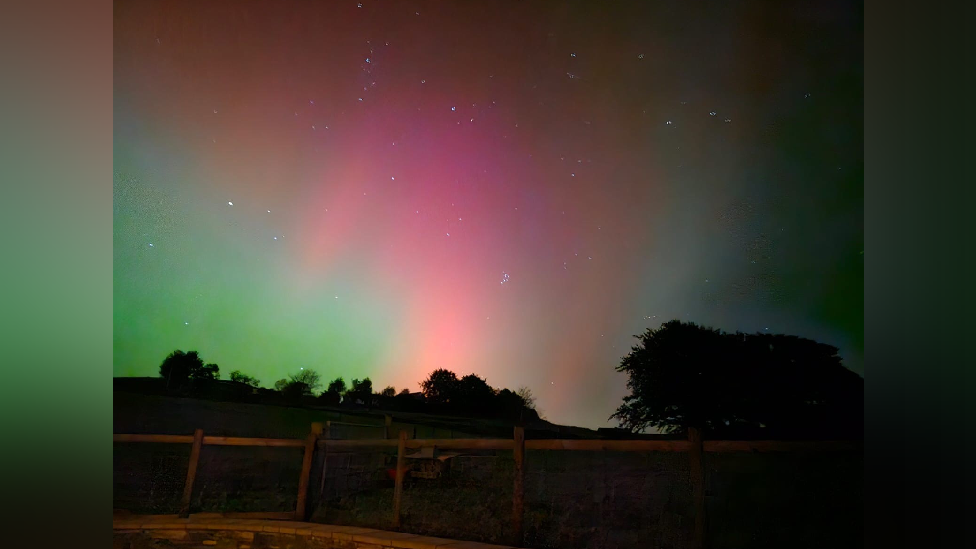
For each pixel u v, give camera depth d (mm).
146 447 6875
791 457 5617
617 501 5219
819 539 4613
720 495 5234
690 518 4891
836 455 5422
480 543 4141
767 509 4926
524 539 4668
